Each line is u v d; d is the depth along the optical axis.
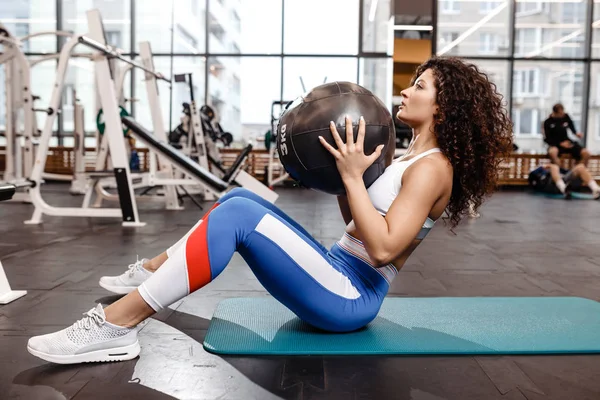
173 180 4.50
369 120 1.13
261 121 9.27
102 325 1.21
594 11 8.78
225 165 9.07
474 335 1.43
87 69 9.84
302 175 1.19
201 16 9.06
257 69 9.15
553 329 1.49
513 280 2.23
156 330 1.47
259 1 8.96
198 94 9.24
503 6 8.95
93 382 1.12
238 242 1.19
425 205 1.14
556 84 9.30
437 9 7.81
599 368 1.24
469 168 1.22
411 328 1.49
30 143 4.60
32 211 4.68
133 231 3.54
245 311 1.63
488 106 1.23
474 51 9.20
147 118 9.48
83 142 6.49
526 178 8.75
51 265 2.41
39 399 1.04
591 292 2.02
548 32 8.99
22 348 1.33
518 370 1.22
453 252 2.96
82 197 6.25
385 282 1.37
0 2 9.34
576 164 7.50
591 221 4.48
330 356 1.28
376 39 8.99
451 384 1.14
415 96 1.25
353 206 1.10
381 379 1.16
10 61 5.00
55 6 9.23
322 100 1.14
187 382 1.13
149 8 9.07
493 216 4.83
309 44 9.05
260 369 1.20
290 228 1.23
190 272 1.17
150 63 4.95
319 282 1.25
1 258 2.56
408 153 1.30
